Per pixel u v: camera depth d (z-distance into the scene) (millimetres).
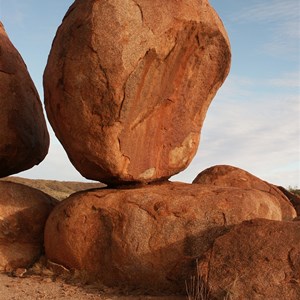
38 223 7844
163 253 6410
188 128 7887
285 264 5367
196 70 7691
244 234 5840
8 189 7859
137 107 7059
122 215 6695
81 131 6934
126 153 7082
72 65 6852
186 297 5961
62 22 7418
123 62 6695
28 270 7328
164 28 6984
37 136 8992
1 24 9211
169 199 6703
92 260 6805
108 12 6777
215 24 7492
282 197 10898
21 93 8695
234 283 5305
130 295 6145
